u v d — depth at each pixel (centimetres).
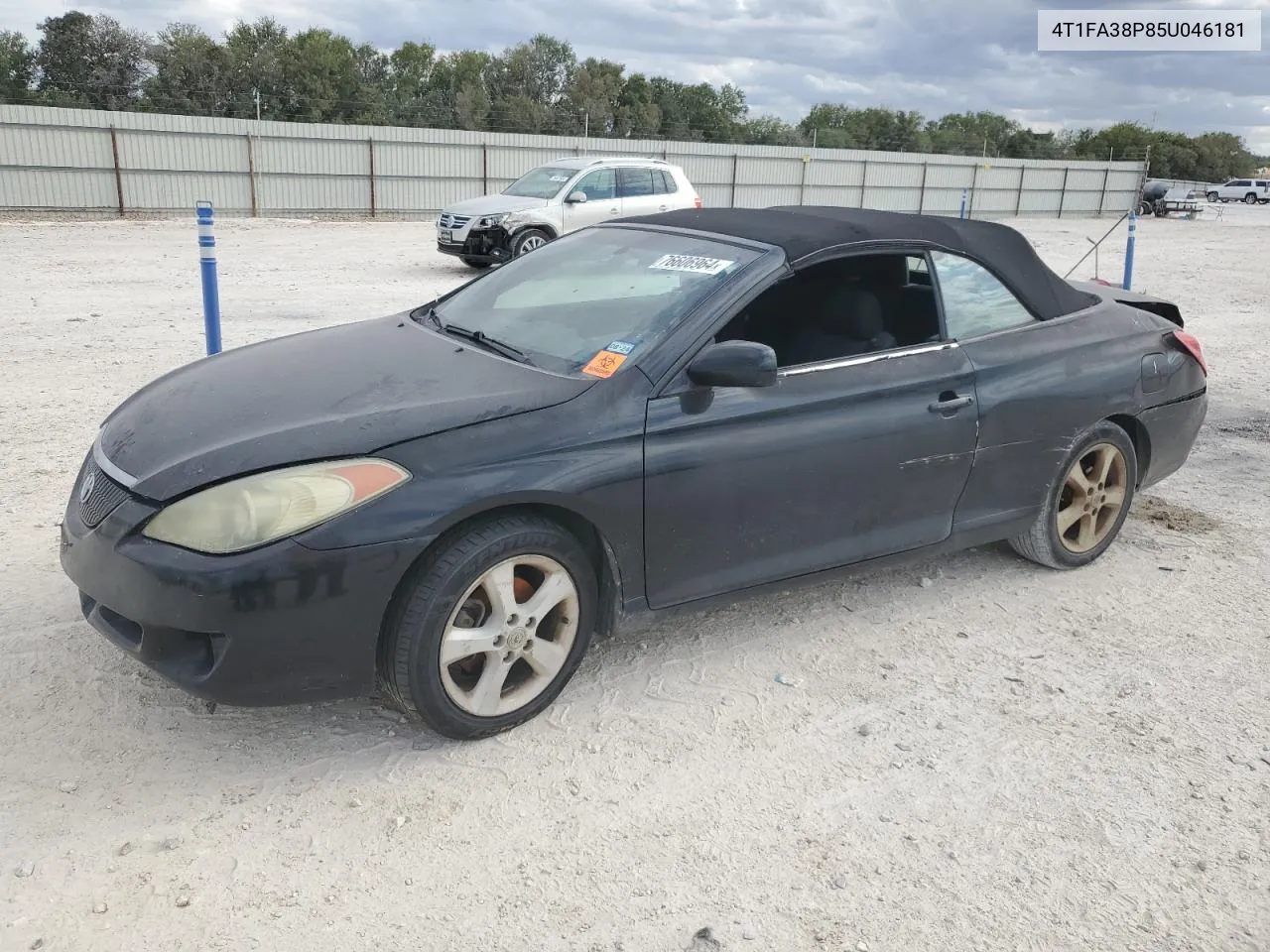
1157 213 4869
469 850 277
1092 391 442
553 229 1598
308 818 285
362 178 3206
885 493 387
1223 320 1305
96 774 297
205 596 271
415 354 368
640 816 295
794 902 264
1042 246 2625
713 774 315
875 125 8831
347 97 6494
